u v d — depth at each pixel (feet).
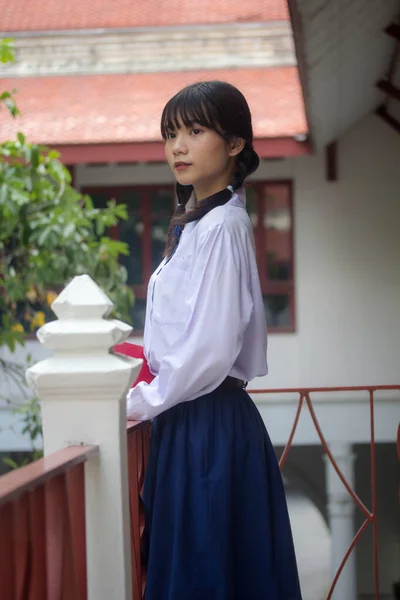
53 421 6.04
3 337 21.06
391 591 41.57
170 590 6.77
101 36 40.34
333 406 37.19
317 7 15.69
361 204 37.24
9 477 4.75
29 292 22.47
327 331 37.50
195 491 6.89
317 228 37.45
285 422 37.42
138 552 7.79
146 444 8.64
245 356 7.23
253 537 7.01
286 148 31.78
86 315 6.02
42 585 5.03
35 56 40.37
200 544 6.79
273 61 39.83
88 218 22.82
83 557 5.93
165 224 37.58
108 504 6.00
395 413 36.83
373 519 11.48
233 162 7.61
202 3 43.29
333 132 33.81
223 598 6.68
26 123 35.76
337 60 21.34
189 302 6.82
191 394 6.76
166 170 37.42
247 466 7.10
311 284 37.58
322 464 41.75
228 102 7.32
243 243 7.11
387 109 36.58
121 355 6.31
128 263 37.88
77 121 35.70
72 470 5.80
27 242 19.06
